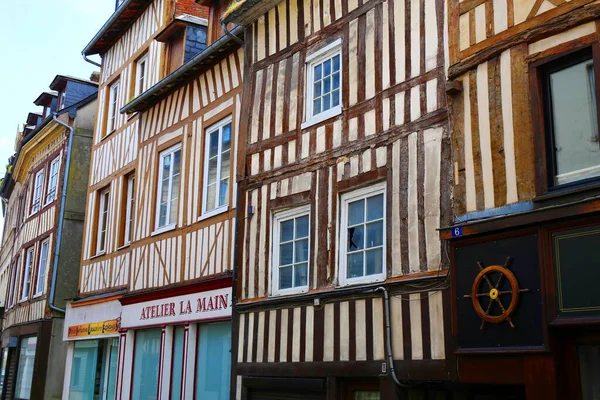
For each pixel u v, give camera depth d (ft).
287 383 28.58
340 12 29.96
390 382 23.91
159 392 38.81
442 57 24.35
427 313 23.12
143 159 45.73
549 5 20.39
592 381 18.49
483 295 20.67
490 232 20.77
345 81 28.89
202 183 38.93
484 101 22.11
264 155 32.81
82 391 49.65
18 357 62.39
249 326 31.48
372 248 26.18
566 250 18.61
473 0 23.03
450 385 24.06
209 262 36.50
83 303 51.06
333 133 28.99
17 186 84.58
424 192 24.11
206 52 38.52
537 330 19.06
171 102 43.60
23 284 67.21
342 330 26.45
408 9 26.27
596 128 19.10
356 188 27.37
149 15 50.93
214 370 35.42
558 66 20.21
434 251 23.30
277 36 33.60
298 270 29.78
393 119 26.08
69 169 59.31
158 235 42.16
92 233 53.52
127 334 43.60
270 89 33.40
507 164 21.02
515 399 23.21
